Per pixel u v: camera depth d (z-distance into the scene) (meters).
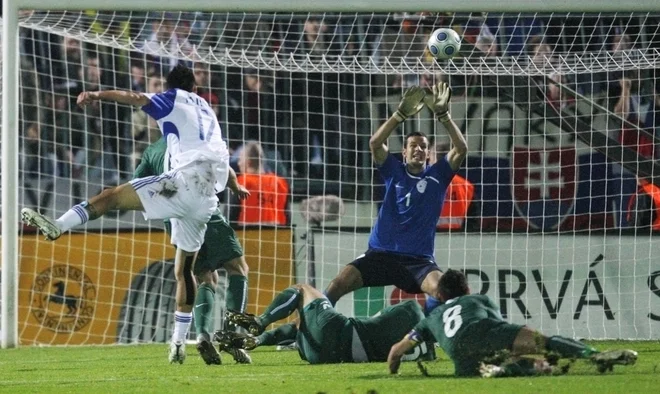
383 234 31.30
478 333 21.98
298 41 45.19
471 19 47.59
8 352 36.31
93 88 48.41
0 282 41.62
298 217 45.75
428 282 30.50
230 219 45.47
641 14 41.25
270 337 29.53
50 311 42.44
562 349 21.80
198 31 48.53
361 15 42.78
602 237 41.22
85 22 44.91
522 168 45.09
